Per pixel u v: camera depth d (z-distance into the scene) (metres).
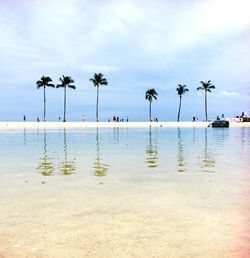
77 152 17.75
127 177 9.73
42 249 4.38
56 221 5.52
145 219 5.60
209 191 7.75
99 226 5.26
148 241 4.63
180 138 31.19
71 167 11.91
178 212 6.01
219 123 70.56
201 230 5.07
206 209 6.19
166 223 5.39
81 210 6.16
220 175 10.04
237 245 4.48
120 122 81.19
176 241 4.63
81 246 4.47
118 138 31.12
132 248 4.39
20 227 5.23
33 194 7.48
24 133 41.09
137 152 17.62
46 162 13.41
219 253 4.24
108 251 4.30
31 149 19.64
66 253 4.26
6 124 65.19
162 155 16.05
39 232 5.00
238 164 12.59
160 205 6.50
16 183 8.81
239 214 5.87
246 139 29.56
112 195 7.36
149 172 10.66
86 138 31.12
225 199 6.96
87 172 10.72
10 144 23.62
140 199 6.98
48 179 9.43
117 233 4.95
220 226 5.24
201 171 10.84
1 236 4.86
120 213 5.96
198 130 53.94
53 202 6.76
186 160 13.97
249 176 9.83
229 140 28.22
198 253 4.24
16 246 4.49
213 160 13.94
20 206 6.45
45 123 71.25
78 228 5.17
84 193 7.58
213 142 25.69
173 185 8.49
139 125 76.81
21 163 13.11
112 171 10.91
